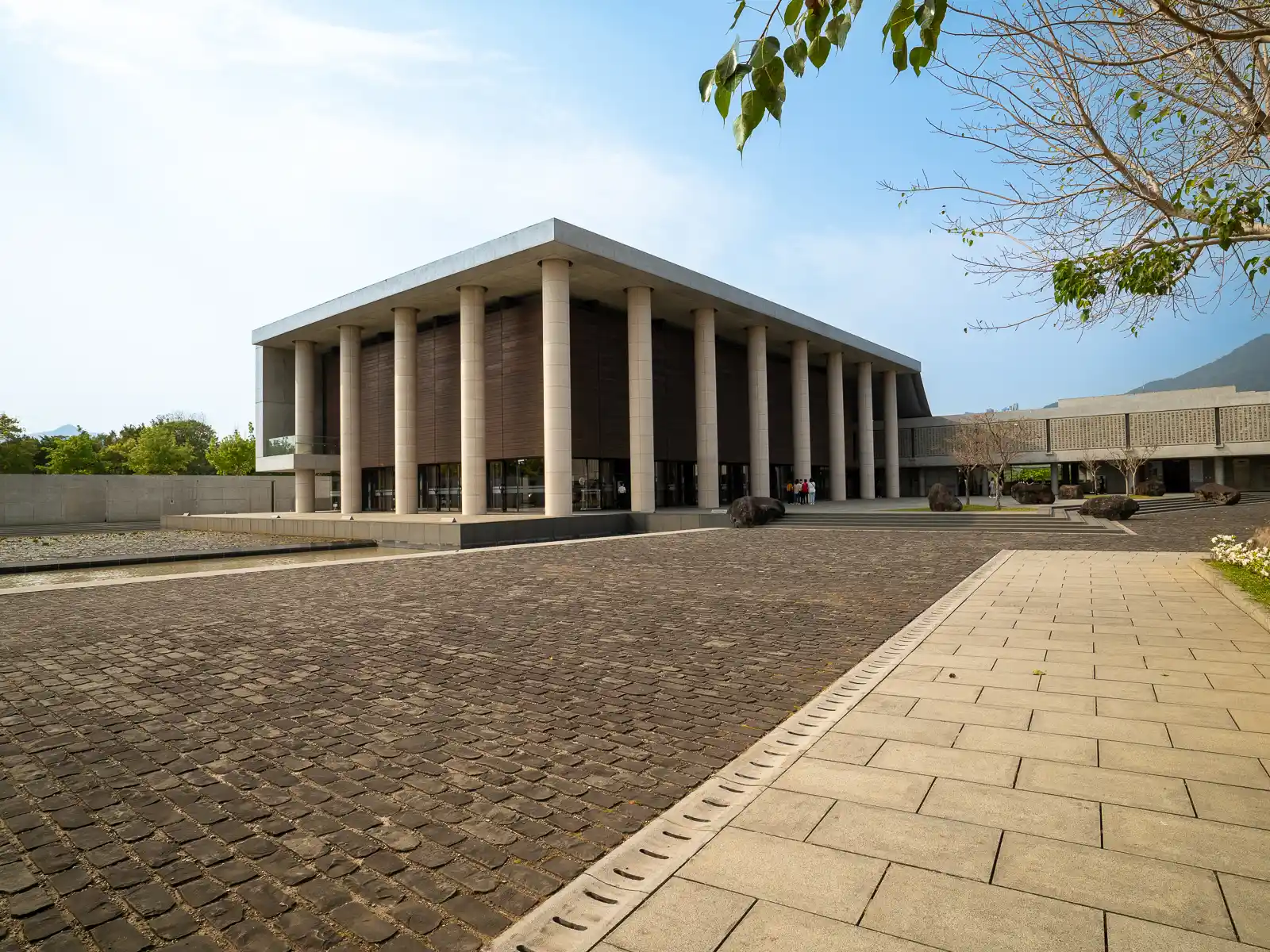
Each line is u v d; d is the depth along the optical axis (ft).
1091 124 23.15
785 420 156.66
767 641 27.37
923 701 18.80
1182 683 19.79
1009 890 9.99
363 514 116.78
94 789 14.79
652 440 100.83
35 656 26.43
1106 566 46.14
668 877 10.57
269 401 136.36
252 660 25.53
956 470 185.78
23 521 133.59
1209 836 11.37
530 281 98.99
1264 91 20.95
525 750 16.63
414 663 24.81
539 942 9.34
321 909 10.34
